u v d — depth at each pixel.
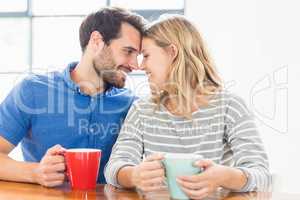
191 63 1.10
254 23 2.52
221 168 0.80
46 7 3.14
